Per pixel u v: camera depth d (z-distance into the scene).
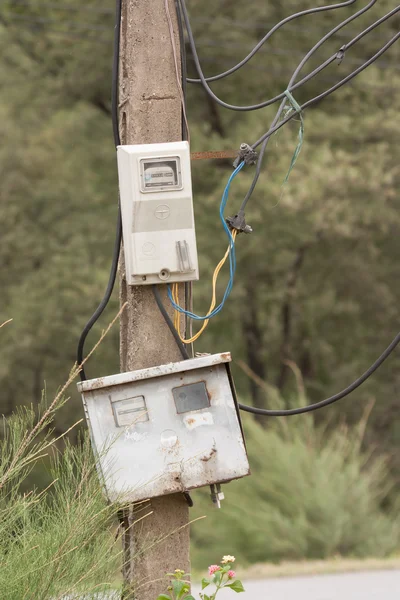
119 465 6.77
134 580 7.04
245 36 35.22
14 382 37.62
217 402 6.92
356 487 22.28
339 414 38.50
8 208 37.44
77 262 36.59
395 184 33.38
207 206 33.81
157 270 7.05
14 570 6.62
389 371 39.09
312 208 31.48
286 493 21.91
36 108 38.94
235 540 21.41
